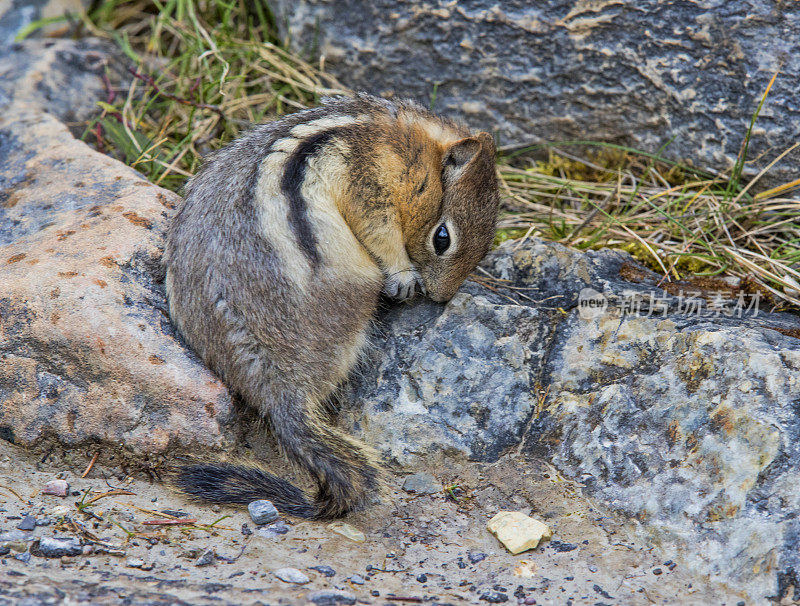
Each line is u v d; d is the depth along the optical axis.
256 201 8.49
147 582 6.37
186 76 13.66
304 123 9.39
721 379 7.99
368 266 8.99
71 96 13.15
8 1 15.45
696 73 11.17
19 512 7.26
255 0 14.24
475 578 6.99
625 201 11.77
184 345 8.47
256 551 7.14
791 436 7.34
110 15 15.34
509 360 9.05
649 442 8.03
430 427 8.68
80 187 10.12
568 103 12.29
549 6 11.76
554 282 9.86
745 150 10.88
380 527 7.72
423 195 9.23
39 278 8.27
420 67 12.88
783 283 9.56
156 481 8.05
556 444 8.48
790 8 10.36
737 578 6.79
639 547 7.34
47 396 8.06
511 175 12.52
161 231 9.36
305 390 8.34
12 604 5.62
